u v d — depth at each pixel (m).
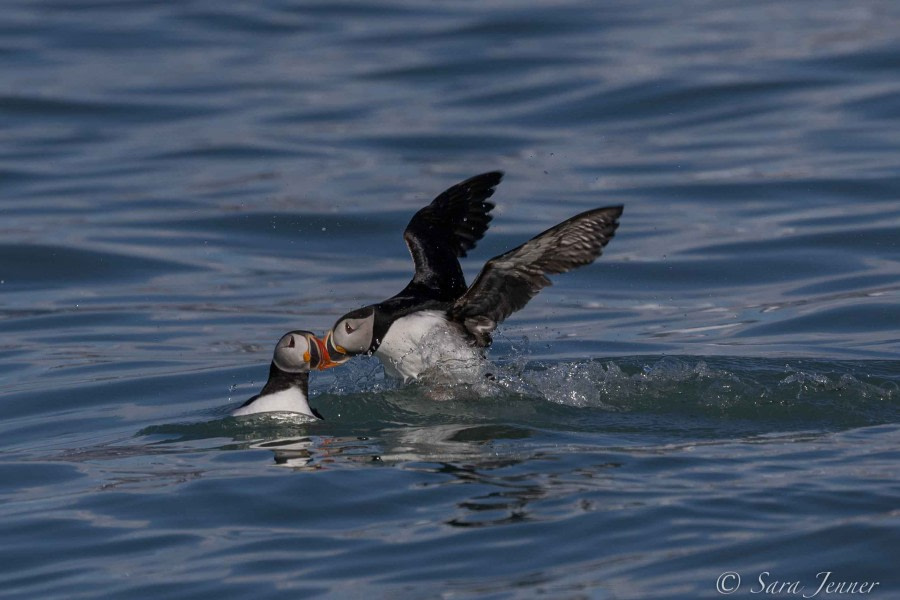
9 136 23.77
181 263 18.12
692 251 17.72
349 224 19.44
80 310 16.27
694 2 31.67
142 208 20.23
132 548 8.29
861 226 18.08
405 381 11.73
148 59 28.42
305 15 31.44
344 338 11.20
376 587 7.43
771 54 26.44
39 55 28.61
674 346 14.10
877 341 13.90
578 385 11.59
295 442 10.41
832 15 29.55
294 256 18.48
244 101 25.59
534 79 25.84
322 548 8.07
